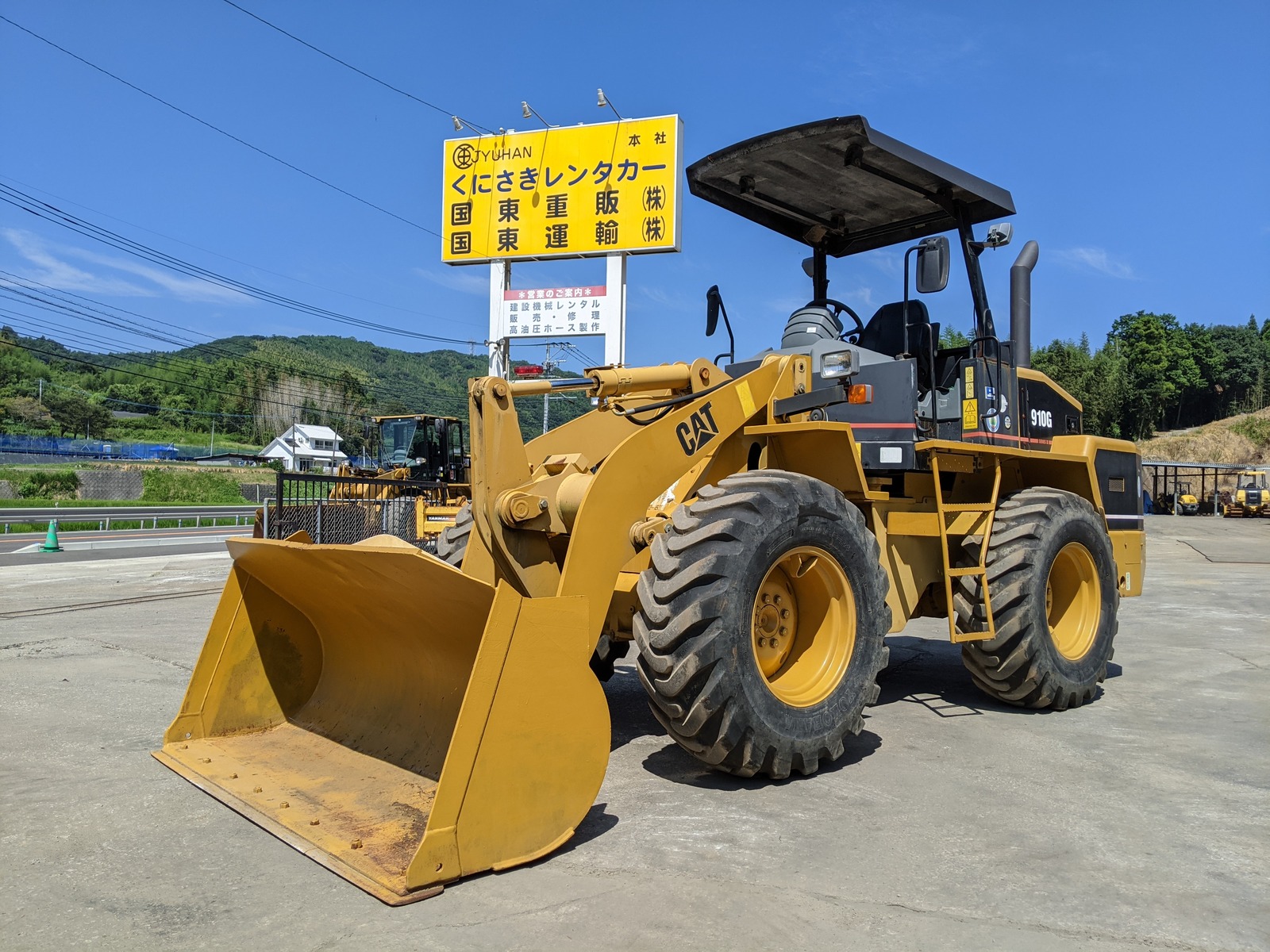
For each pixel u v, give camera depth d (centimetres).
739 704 344
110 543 2072
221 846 303
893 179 516
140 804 343
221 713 411
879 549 412
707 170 514
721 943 236
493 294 1730
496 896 263
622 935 240
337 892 267
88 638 731
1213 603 1012
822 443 442
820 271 625
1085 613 539
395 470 1675
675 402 411
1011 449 523
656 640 337
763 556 355
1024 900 264
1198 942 239
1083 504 534
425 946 233
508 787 283
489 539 349
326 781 353
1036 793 362
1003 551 491
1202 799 356
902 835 314
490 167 1714
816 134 463
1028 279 610
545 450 412
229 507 3631
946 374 552
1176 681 595
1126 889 272
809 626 407
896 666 660
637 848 300
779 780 372
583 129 1664
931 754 419
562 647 298
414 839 294
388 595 343
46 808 340
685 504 369
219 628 411
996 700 532
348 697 414
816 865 288
